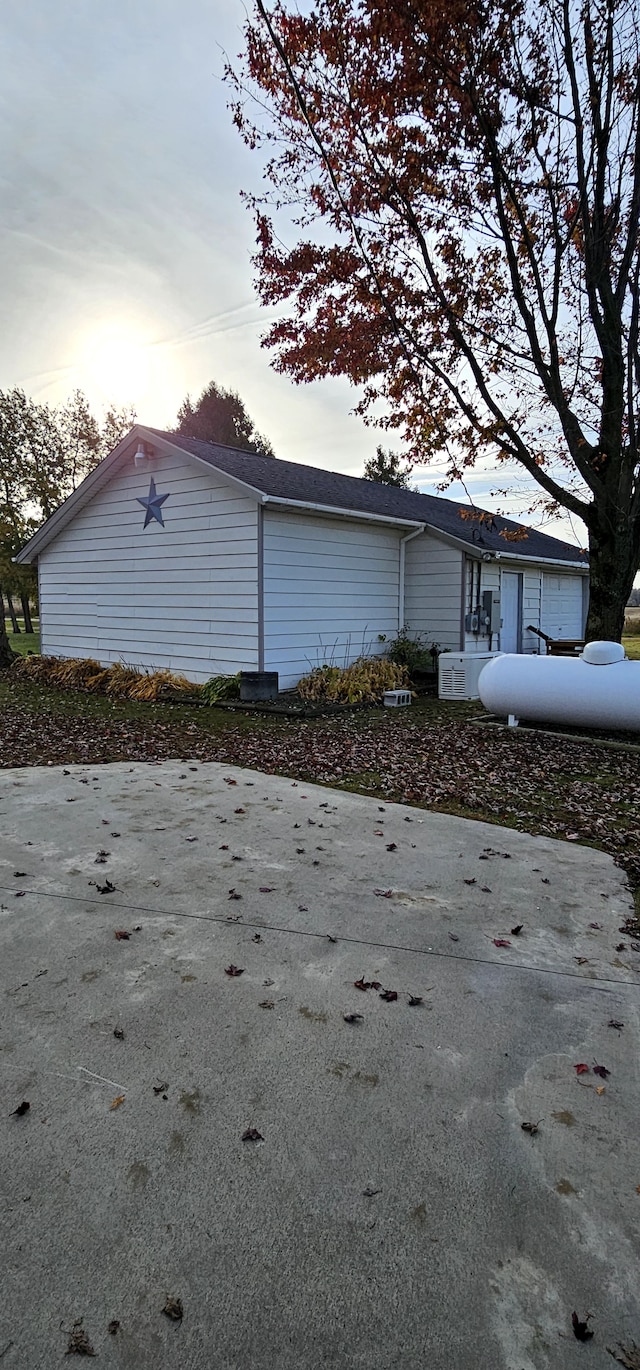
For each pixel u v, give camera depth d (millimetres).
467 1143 1777
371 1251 1471
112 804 4797
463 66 7180
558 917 3107
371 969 2619
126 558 11852
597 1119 1868
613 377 8180
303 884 3420
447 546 12250
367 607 11875
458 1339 1287
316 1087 1979
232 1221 1539
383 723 8312
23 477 17797
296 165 8328
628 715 7188
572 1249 1478
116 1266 1425
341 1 6910
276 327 9328
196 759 6379
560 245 7969
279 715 8734
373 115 7703
